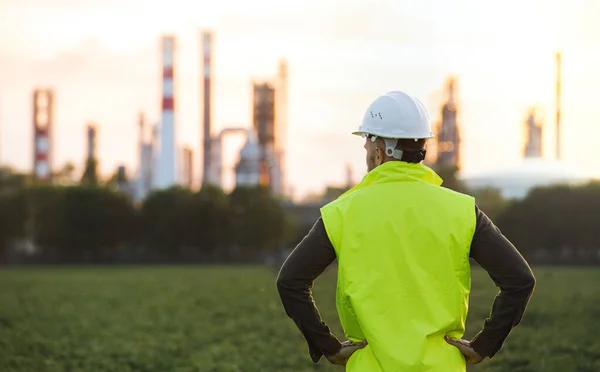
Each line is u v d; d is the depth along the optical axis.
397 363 4.38
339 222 4.66
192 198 112.00
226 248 112.25
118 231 112.56
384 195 4.65
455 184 117.69
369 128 4.83
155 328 21.27
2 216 115.75
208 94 152.75
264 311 26.06
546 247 102.00
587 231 100.25
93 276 62.44
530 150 152.50
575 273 62.72
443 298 4.52
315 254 4.68
